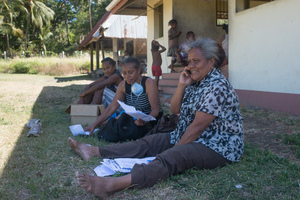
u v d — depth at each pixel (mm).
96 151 3080
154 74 8281
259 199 2164
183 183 2416
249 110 5695
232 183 2408
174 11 9102
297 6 4918
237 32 6348
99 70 17719
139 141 3025
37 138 4059
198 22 9430
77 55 31172
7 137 4160
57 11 55125
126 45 20594
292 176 2553
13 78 18062
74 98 8602
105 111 4008
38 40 42562
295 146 3346
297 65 5000
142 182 2350
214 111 2441
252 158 2967
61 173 2811
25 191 2479
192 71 2625
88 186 2201
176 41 8766
